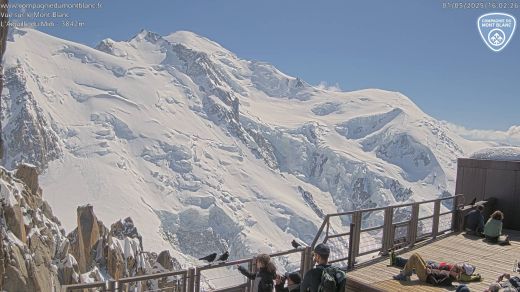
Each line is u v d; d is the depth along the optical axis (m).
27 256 40.94
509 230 15.80
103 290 6.33
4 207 41.41
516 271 11.09
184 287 7.26
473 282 10.29
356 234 10.99
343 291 6.49
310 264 9.12
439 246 13.34
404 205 12.63
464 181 17.19
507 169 15.98
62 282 48.59
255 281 7.52
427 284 9.97
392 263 11.19
